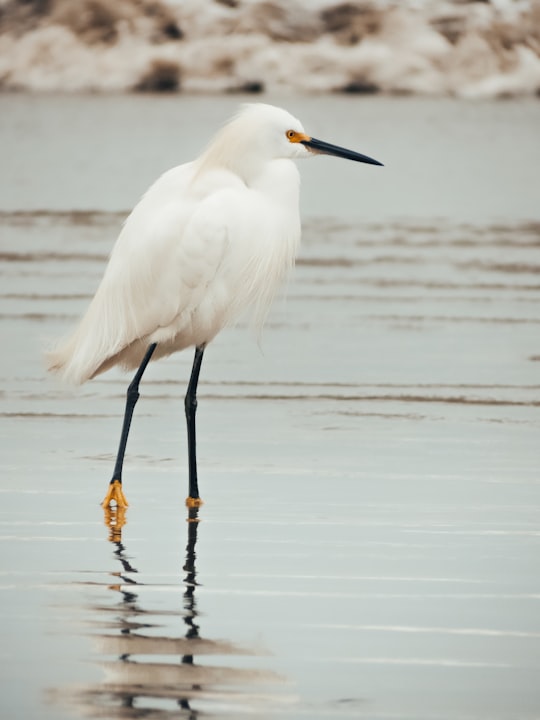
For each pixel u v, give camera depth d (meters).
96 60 51.53
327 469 11.45
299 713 6.54
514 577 8.57
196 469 10.67
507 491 10.77
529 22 51.94
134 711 6.52
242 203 10.28
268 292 10.77
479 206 29.58
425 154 37.84
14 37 51.84
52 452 11.95
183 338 10.73
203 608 7.91
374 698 6.72
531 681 6.95
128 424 10.41
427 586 8.38
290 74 51.59
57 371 10.91
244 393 14.52
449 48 51.78
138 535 9.46
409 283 21.06
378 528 9.68
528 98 52.19
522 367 15.91
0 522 9.73
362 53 51.69
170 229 10.23
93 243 24.09
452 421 13.35
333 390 14.68
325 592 8.23
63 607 7.88
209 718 6.46
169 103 48.00
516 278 21.64
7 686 6.76
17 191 30.14
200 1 51.84
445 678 6.96
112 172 33.22
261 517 9.98
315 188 31.75
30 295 19.50
